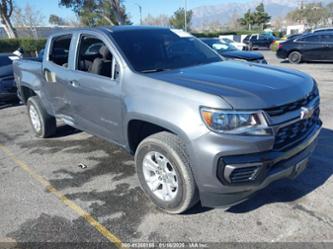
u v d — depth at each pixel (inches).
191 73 131.8
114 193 146.9
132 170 170.1
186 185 115.3
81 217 129.3
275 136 106.3
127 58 139.0
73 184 157.3
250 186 107.0
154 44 155.0
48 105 202.4
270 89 111.0
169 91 116.5
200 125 105.8
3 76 331.9
